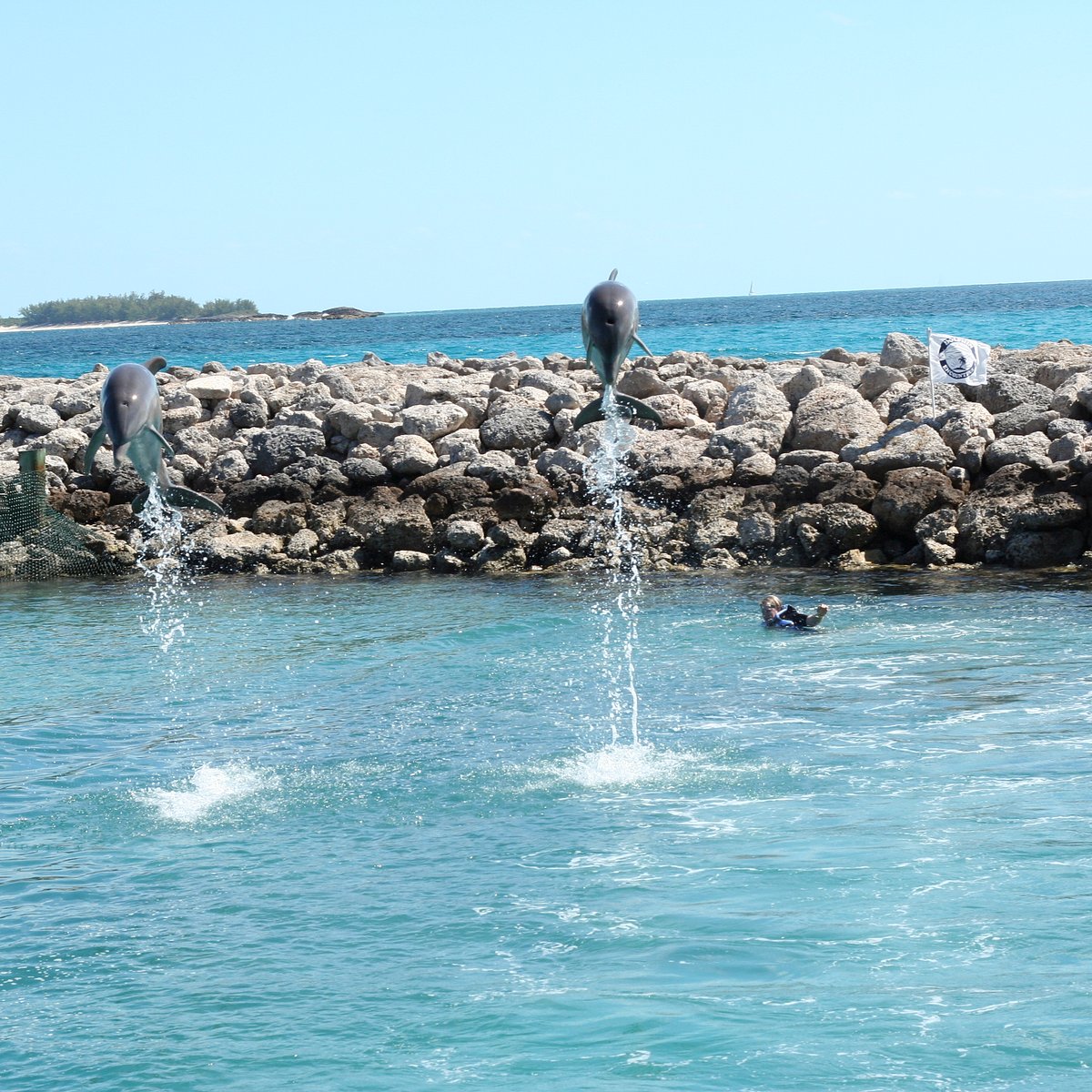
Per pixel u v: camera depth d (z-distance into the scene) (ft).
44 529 126.41
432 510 124.77
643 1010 37.35
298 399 148.87
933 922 42.06
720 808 55.06
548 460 127.75
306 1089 34.35
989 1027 35.22
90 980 41.73
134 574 123.65
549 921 44.24
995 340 294.46
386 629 95.61
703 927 42.73
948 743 62.18
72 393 153.58
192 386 150.82
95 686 82.17
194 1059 36.24
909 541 114.73
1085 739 61.67
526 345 382.83
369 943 43.47
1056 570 105.91
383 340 518.37
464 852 51.80
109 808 59.31
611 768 61.52
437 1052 35.86
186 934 45.09
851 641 85.30
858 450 121.90
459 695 77.05
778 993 37.88
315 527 126.00
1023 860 46.88
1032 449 116.06
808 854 48.80
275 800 59.77
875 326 410.93
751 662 81.20
